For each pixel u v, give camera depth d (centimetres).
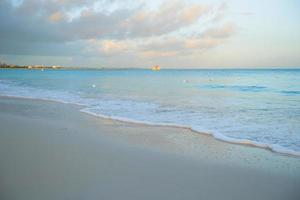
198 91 2258
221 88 2550
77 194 380
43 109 1313
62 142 677
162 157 568
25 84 3177
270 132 806
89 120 1017
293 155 592
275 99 1645
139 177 451
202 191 406
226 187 423
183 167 508
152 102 1538
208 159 561
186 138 747
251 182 443
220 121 981
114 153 588
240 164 532
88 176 448
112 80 4141
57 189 394
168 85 2998
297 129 838
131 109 1287
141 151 610
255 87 2570
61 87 2711
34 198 364
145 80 4138
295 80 3478
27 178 431
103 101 1599
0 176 438
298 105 1373
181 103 1491
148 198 376
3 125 909
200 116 1089
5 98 1800
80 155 565
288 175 476
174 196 387
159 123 952
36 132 795
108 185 414
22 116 1104
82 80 4122
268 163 540
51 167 486
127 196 380
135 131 832
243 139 723
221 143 696
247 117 1056
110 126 909
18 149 602
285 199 385
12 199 359
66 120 1016
